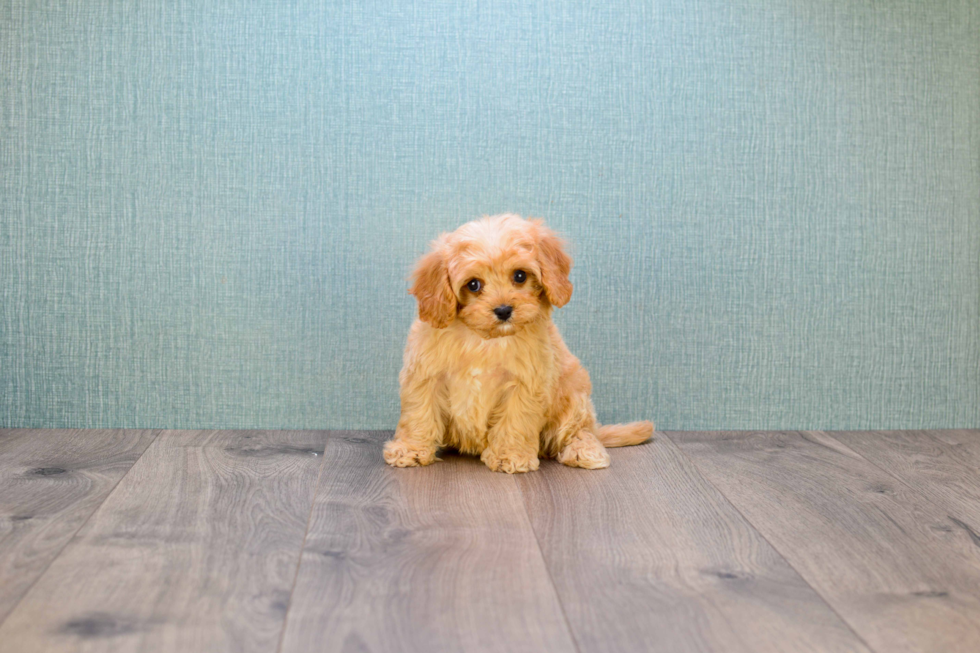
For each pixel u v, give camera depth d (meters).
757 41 2.25
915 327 2.36
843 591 1.31
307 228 2.21
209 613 1.20
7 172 2.16
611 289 2.27
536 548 1.46
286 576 1.33
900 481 1.88
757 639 1.16
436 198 2.22
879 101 2.29
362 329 2.24
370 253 2.22
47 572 1.32
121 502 1.65
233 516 1.59
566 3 2.21
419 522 1.57
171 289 2.21
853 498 1.76
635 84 2.24
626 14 2.22
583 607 1.24
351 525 1.55
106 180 2.17
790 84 2.27
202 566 1.36
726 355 2.32
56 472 1.84
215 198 2.19
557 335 2.04
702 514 1.65
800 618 1.22
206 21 2.15
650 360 2.30
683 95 2.25
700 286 2.29
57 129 2.15
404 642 1.13
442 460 1.99
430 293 1.83
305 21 2.17
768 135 2.27
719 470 1.95
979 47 2.30
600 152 2.24
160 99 2.16
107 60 2.15
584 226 2.25
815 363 2.34
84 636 1.13
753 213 2.29
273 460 1.96
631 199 2.26
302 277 2.22
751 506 1.70
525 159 2.23
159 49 2.15
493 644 1.13
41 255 2.18
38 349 2.21
